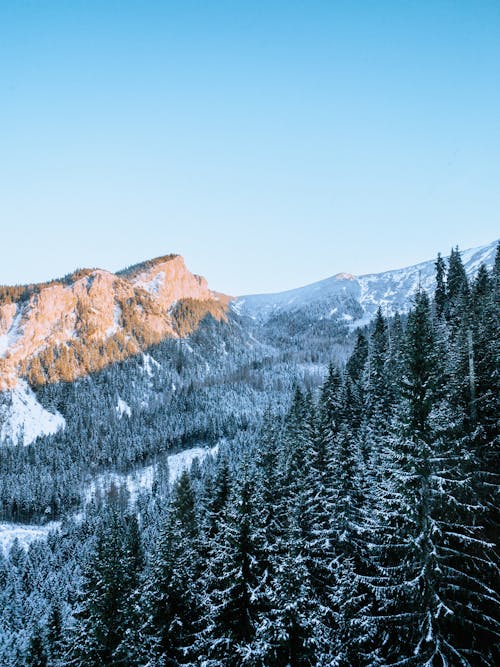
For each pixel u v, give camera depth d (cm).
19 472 17900
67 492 16050
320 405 4791
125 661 2409
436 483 1986
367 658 2111
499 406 2427
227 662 2323
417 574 1936
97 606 2555
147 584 2758
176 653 2612
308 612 2227
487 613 1903
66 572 9531
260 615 2239
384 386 4753
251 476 2744
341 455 2811
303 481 3066
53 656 3453
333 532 2648
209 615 2433
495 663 1833
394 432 2289
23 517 15088
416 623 1905
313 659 2180
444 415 2105
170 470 16800
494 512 2133
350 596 2258
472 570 1967
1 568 10362
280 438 4822
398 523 2114
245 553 2419
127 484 16862
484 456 2286
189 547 3047
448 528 1992
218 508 3409
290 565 2211
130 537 4006
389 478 2188
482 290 5338
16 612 8281
